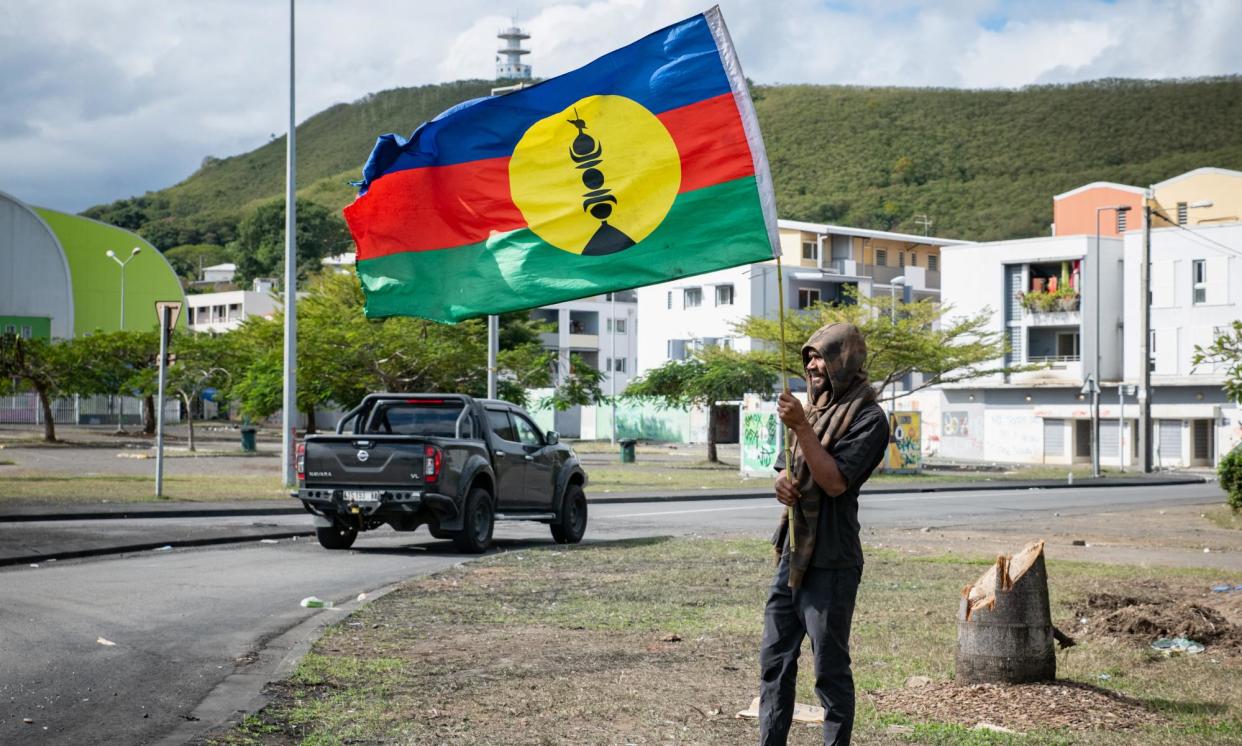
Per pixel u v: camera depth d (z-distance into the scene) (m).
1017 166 167.38
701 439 78.44
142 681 7.58
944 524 22.17
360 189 8.75
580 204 8.22
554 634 9.25
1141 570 14.08
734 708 6.81
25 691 7.22
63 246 94.94
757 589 11.89
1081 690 7.12
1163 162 157.75
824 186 170.62
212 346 47.91
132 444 54.84
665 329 81.12
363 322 36.69
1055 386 63.09
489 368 30.69
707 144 7.86
